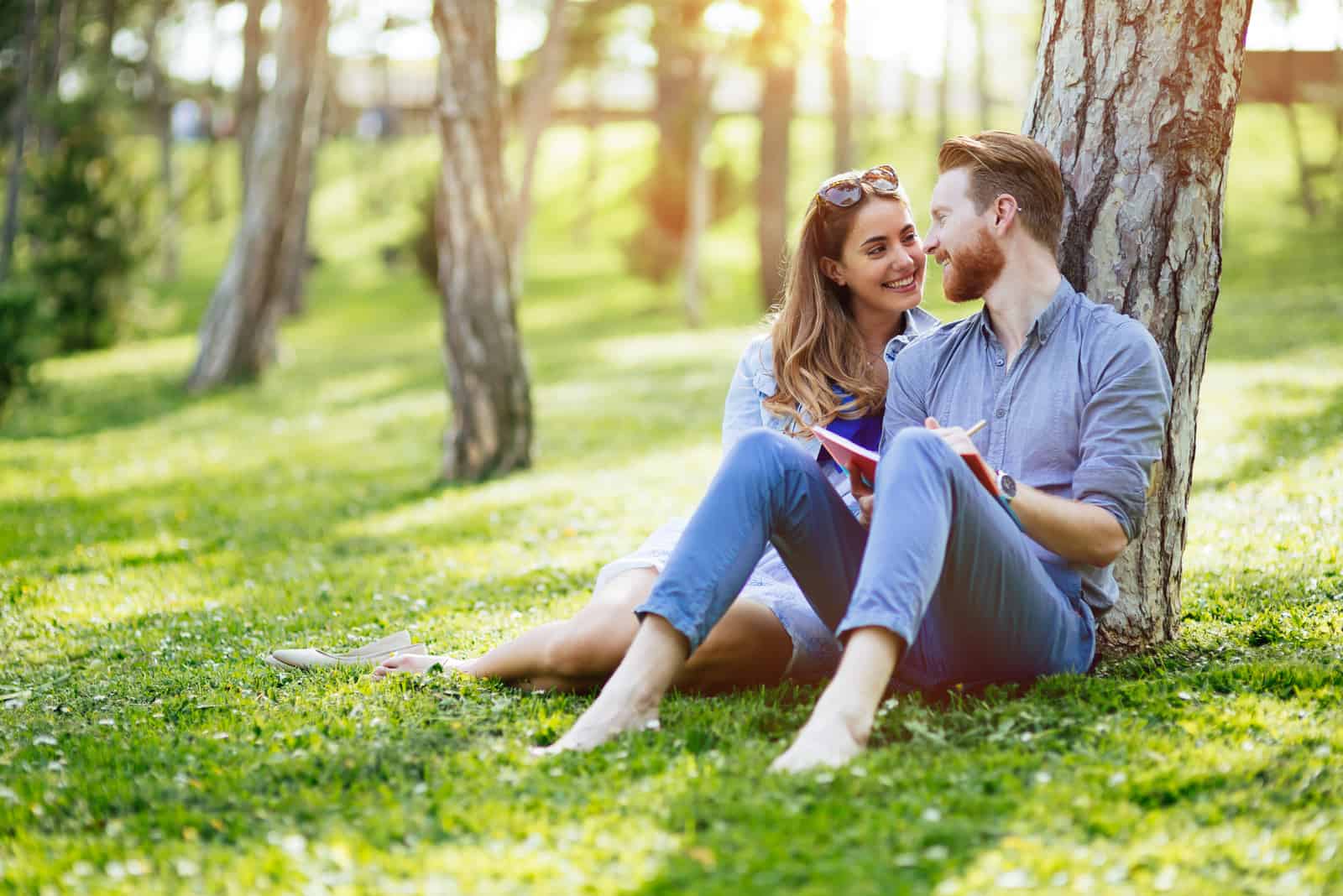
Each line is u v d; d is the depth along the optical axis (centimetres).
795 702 361
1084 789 276
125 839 274
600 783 288
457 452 1102
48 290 2486
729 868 241
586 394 1698
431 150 4894
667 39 2462
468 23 1050
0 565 729
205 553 774
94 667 477
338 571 687
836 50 2822
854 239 405
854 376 410
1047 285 359
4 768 334
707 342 2330
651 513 848
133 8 3488
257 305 1927
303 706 384
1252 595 477
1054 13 415
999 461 360
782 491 330
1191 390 408
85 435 1470
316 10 1886
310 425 1529
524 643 388
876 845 247
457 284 1088
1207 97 394
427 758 316
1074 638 356
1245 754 296
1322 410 975
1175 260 399
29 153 2592
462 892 236
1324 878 236
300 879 246
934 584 301
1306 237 3014
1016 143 360
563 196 4672
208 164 4131
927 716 328
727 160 3262
